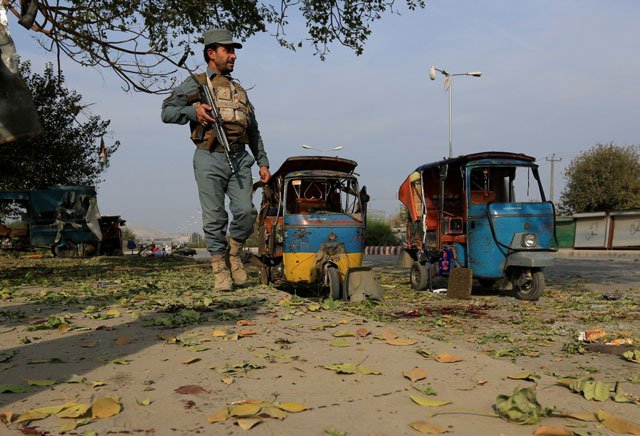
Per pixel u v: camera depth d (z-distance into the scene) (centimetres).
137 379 241
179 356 282
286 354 286
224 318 396
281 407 202
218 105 490
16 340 323
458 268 900
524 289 878
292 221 871
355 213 911
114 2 926
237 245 572
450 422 191
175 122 496
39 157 2269
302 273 866
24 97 181
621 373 385
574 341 514
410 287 1067
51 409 197
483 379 245
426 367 265
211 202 516
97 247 2155
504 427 187
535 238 873
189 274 997
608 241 2941
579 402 218
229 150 495
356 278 815
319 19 1184
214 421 189
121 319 399
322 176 905
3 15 182
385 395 221
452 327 611
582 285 1089
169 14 978
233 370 254
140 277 892
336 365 259
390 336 337
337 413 199
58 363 268
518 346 500
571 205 4712
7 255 2095
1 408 201
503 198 968
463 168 943
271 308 451
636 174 4469
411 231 1085
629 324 618
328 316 416
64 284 749
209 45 495
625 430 185
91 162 2516
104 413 194
